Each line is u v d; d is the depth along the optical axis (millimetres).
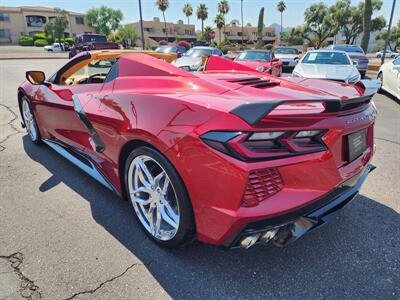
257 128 1580
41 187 3094
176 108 1882
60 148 3553
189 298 1810
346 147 2006
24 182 3189
